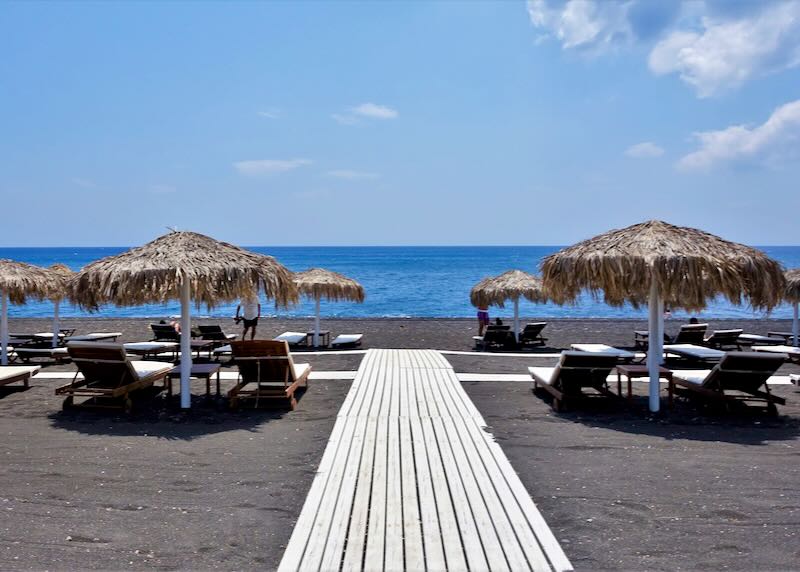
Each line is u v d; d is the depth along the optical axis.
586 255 7.98
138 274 7.50
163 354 14.05
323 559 3.70
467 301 37.91
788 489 5.05
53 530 4.21
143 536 4.11
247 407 8.16
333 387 9.55
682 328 14.75
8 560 3.76
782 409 8.18
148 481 5.21
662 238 7.86
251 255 8.73
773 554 3.86
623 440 6.61
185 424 7.27
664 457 5.98
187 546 3.97
